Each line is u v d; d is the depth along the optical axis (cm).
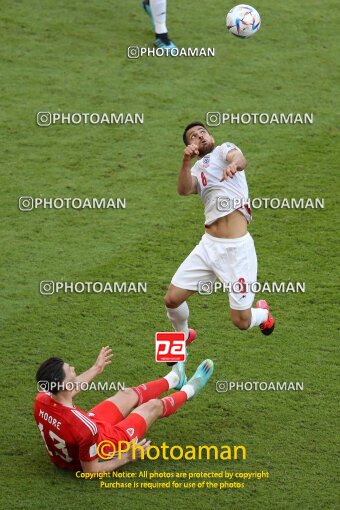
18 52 4812
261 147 4188
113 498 2378
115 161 4094
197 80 4662
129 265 3462
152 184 3950
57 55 4806
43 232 3659
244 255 2755
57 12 5188
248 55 4888
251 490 2423
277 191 3894
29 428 2667
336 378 2892
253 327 3033
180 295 2828
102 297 3291
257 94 4572
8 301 3256
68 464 2473
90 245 3581
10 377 2881
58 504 2348
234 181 2748
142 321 3175
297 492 2414
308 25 5194
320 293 3309
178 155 4138
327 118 4409
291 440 2625
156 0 4725
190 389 2656
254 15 3862
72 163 4072
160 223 3716
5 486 2414
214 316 3216
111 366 2947
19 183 3938
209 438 2639
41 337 3078
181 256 3519
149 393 2628
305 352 3016
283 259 3494
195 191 2764
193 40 4988
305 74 4747
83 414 2416
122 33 5022
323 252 3538
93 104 4453
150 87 4591
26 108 4412
